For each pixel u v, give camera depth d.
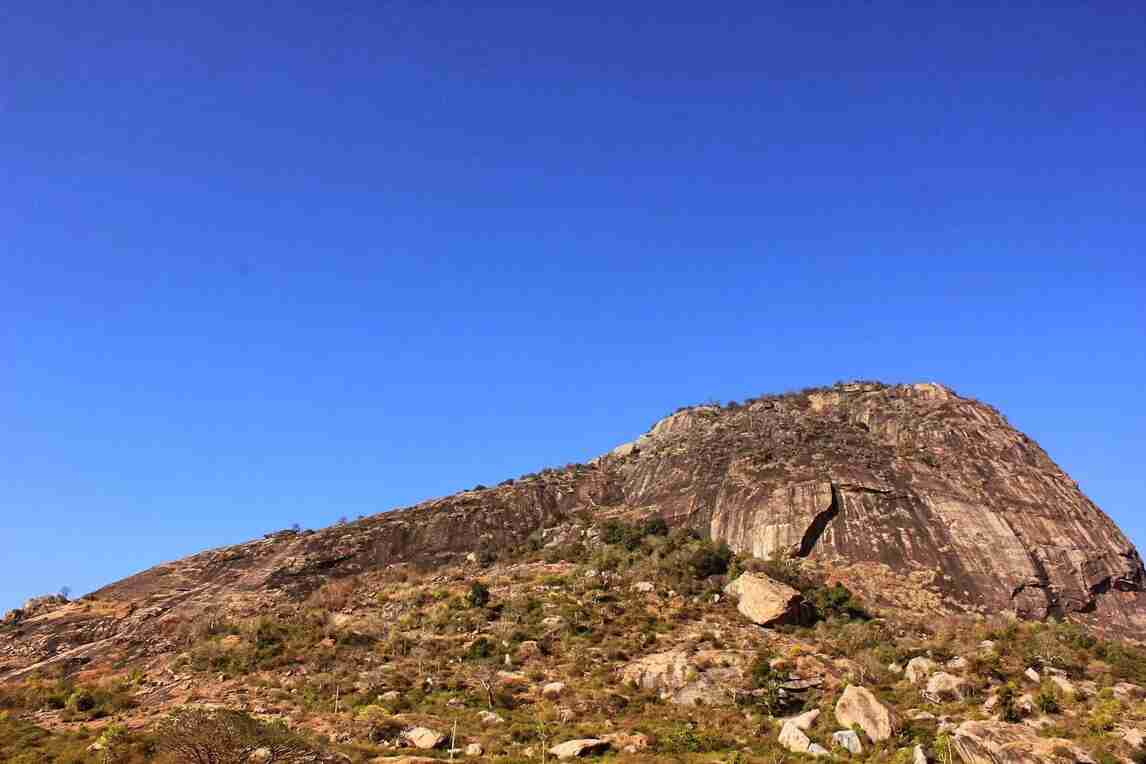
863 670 62.84
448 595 83.38
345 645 71.44
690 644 67.75
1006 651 65.38
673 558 88.94
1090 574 88.44
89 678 69.88
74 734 54.50
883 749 50.66
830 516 95.00
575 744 51.25
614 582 83.94
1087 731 50.19
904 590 83.62
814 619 75.88
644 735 54.00
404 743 52.69
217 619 80.88
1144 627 84.69
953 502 95.44
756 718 57.31
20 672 75.06
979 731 49.19
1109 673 61.69
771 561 85.75
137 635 80.31
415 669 65.88
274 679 64.69
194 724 48.47
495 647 69.62
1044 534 92.75
